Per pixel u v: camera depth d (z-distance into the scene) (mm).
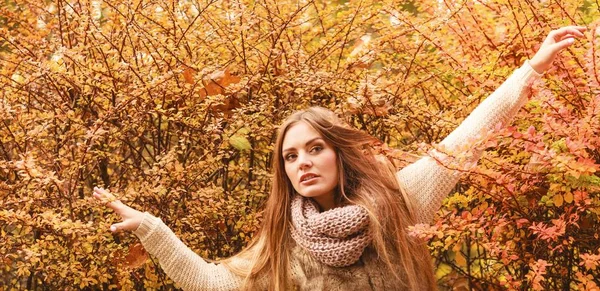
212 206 2619
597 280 2410
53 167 2693
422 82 2850
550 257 2420
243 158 3059
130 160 3172
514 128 1910
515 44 2564
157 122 3068
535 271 1972
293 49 2920
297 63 2857
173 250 2092
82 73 2604
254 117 2664
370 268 2008
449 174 2105
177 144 2910
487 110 2084
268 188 2855
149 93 2590
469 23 2826
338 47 3072
